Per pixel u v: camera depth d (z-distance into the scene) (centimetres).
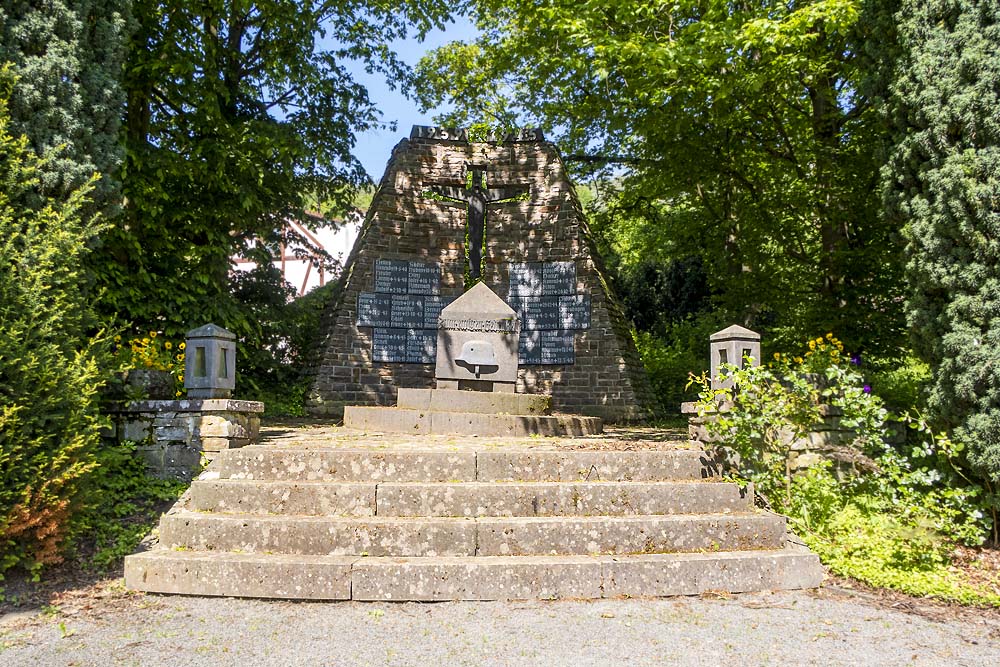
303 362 1491
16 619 481
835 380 759
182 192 1214
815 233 1529
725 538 601
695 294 2162
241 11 1282
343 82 1501
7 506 528
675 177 1556
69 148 689
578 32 1173
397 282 1426
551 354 1429
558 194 1462
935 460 740
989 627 487
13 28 670
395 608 509
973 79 648
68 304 597
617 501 626
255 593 525
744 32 1062
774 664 414
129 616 486
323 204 1644
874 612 512
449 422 948
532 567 536
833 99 1310
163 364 863
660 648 436
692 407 749
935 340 675
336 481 635
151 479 738
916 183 709
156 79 1147
